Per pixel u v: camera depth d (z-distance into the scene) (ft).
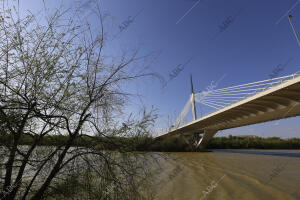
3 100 6.57
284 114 71.67
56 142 7.91
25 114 6.85
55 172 7.43
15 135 6.81
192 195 22.84
